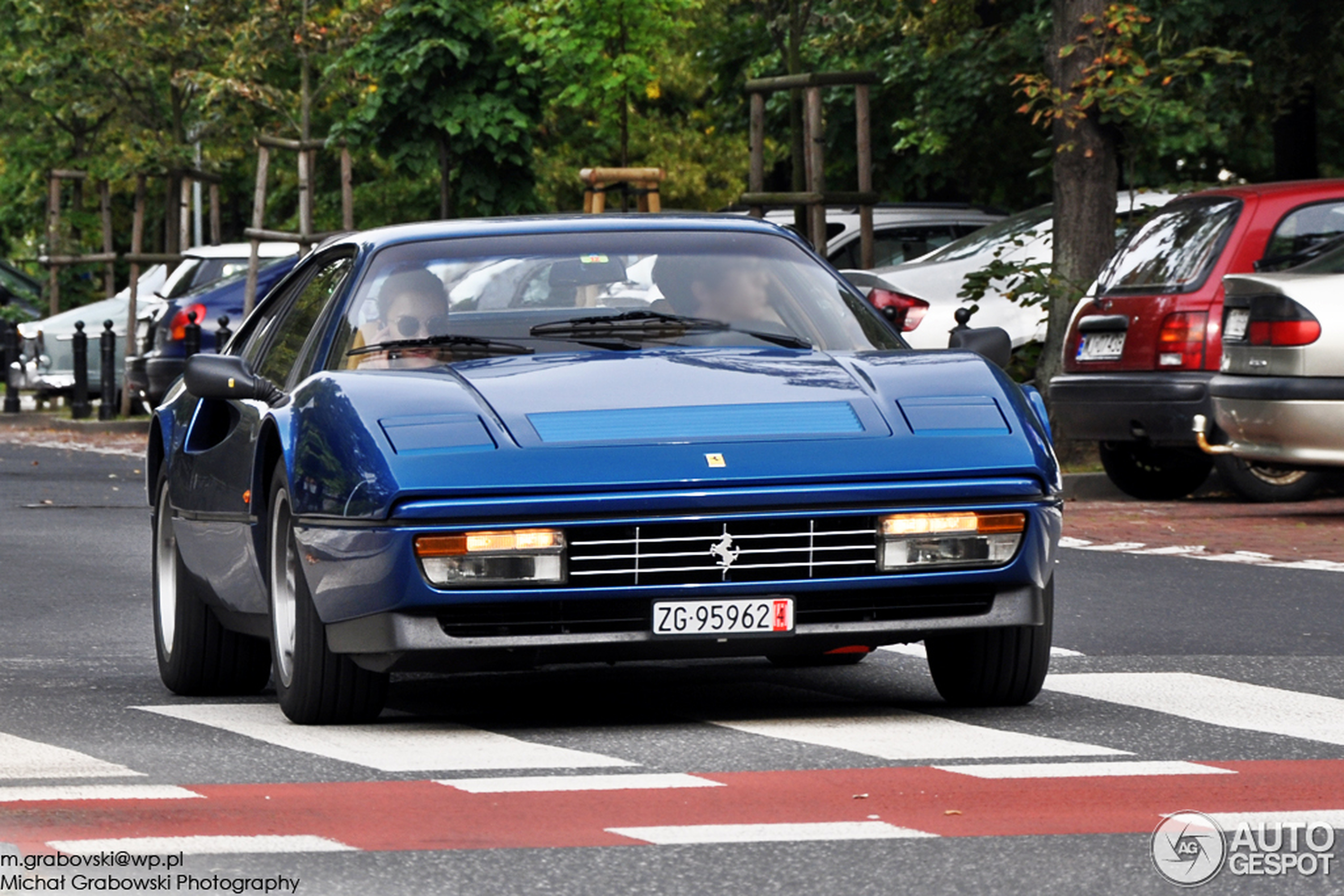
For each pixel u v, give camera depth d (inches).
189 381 764.6
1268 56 2336.4
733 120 3444.9
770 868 501.4
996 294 1921.8
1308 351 1379.2
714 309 789.2
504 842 530.3
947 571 677.9
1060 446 1875.0
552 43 2476.6
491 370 724.7
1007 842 527.2
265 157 2620.6
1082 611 1034.1
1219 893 477.1
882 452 677.3
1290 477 1603.1
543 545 656.4
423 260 794.2
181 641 828.6
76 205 4018.2
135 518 1662.2
